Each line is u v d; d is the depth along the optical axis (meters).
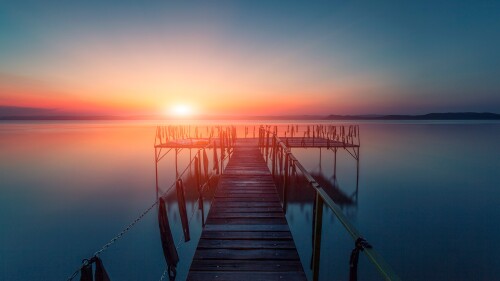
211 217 6.10
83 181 22.73
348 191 19.58
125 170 27.23
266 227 5.56
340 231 12.91
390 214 15.26
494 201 17.84
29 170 27.33
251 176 10.02
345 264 10.09
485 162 34.31
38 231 13.27
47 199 17.97
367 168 28.81
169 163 31.41
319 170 26.98
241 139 24.75
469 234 12.83
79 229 13.41
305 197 17.14
